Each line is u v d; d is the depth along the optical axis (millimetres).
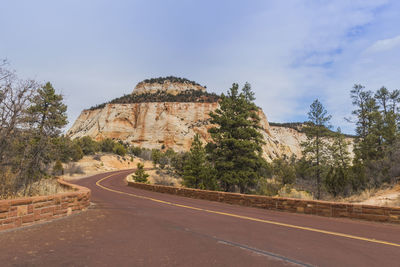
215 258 4672
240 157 32656
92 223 7711
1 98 8930
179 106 141875
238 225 8102
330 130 38062
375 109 42906
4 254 4582
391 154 26781
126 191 25672
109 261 4363
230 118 34906
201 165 39844
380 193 19969
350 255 4980
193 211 11484
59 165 46250
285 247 5504
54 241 5559
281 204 12398
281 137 166125
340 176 24906
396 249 5457
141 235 6434
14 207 6668
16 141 9453
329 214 10422
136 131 136125
